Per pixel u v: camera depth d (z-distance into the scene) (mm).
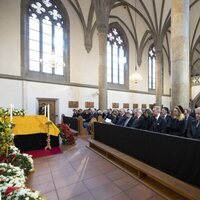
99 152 6055
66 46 14008
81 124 9797
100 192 3363
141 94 19344
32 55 12461
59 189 3486
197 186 2873
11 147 4191
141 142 4305
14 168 2994
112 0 12594
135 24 17719
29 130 5859
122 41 18078
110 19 16703
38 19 12852
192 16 16703
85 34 14945
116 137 5531
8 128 3729
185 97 6504
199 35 18594
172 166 3359
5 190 2162
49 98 12820
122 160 4570
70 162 5086
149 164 4008
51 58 10984
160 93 15750
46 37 13195
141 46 19109
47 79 12867
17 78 11406
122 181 3828
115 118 8477
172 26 6781
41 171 4398
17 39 11609
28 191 2104
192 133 4172
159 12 14828
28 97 11836
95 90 15367
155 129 5020
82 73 14742
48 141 6270
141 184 3668
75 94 14211
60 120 13266
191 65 21562
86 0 14141
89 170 4473
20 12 11828
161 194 3182
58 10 13883
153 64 21062
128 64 18312
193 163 2938
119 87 17562
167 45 21203
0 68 10844
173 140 3334
